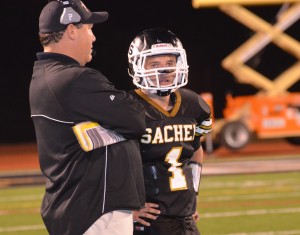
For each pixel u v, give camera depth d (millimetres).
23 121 45781
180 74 7172
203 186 20359
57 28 6660
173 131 7199
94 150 6469
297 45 31594
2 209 17547
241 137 28969
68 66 6586
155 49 7035
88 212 6449
